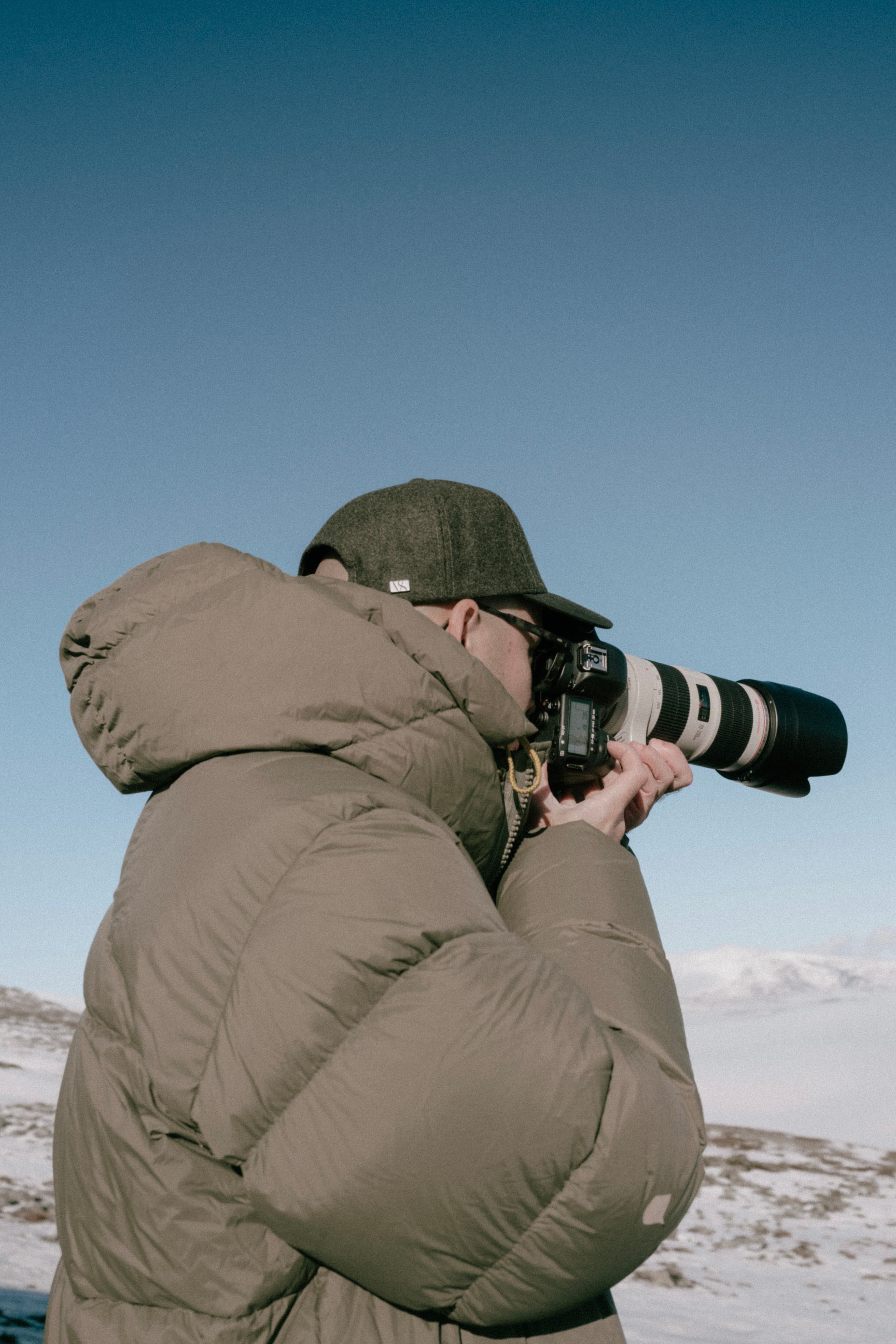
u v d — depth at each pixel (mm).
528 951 1020
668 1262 10031
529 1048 933
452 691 1187
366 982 947
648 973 1182
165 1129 1009
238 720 1118
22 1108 13789
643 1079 1012
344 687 1121
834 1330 7941
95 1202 1041
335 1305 1011
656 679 2119
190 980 997
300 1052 940
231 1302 967
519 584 1511
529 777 1420
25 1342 4977
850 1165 14727
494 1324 999
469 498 1493
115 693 1179
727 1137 16484
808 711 2381
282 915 968
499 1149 916
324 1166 918
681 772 1611
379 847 1004
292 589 1151
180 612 1165
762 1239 10961
